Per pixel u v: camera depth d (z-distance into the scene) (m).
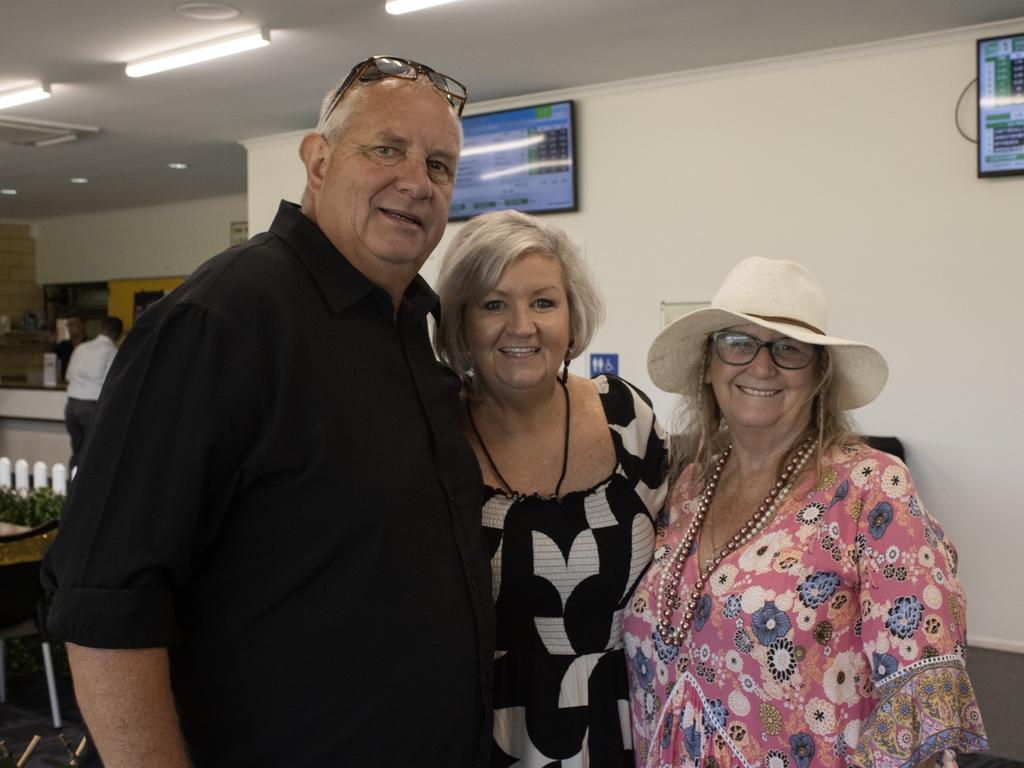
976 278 4.64
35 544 3.89
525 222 1.83
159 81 5.54
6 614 3.83
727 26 4.55
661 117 5.46
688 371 1.87
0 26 4.61
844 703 1.52
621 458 1.90
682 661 1.67
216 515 1.33
